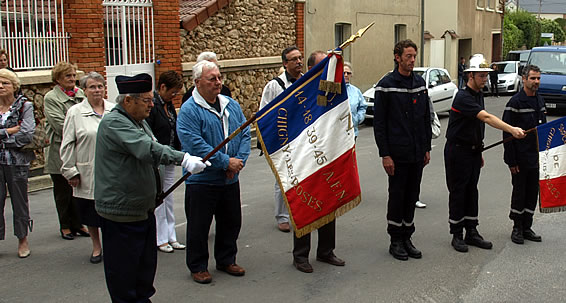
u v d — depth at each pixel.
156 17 11.46
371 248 6.09
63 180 6.25
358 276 5.30
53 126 6.05
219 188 5.01
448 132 5.97
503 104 22.42
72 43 9.76
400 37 22.47
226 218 5.21
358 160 11.06
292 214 4.76
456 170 5.92
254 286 5.06
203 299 4.78
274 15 14.91
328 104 4.88
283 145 4.77
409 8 22.34
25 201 5.74
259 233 6.60
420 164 5.62
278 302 4.73
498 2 35.78
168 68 11.73
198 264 5.12
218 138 4.92
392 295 4.88
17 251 5.95
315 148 4.84
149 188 4.08
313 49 16.78
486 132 15.02
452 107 5.89
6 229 6.73
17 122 5.62
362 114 7.57
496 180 9.33
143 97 3.95
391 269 5.48
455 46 29.30
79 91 6.29
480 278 5.26
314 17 16.69
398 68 5.53
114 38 10.70
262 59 14.26
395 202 5.66
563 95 18.08
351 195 4.98
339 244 6.22
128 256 4.07
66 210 6.33
